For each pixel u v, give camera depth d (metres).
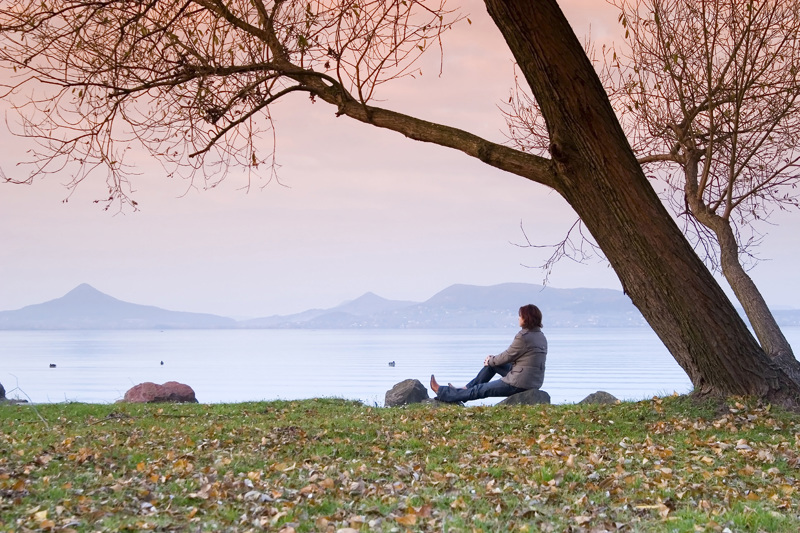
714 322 11.80
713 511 6.78
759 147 16.12
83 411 15.40
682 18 15.20
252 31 12.34
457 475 8.48
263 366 150.50
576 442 10.59
